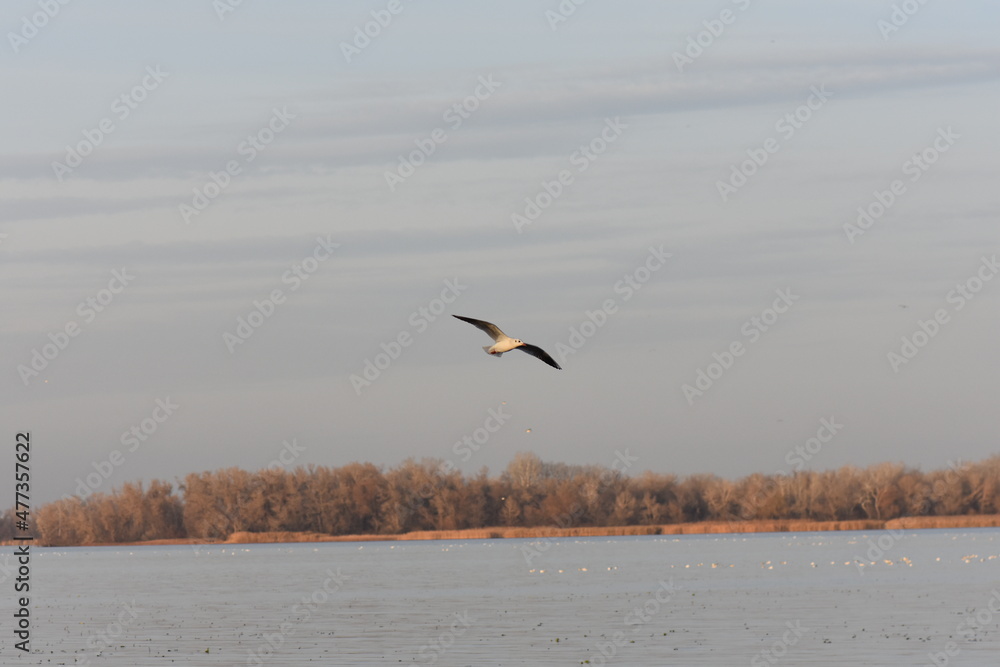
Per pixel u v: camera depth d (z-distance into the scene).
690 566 91.00
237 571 100.94
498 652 42.53
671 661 39.78
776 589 67.00
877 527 159.38
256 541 161.62
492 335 20.42
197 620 56.22
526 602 62.41
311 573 94.31
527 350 20.16
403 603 63.50
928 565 85.19
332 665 40.38
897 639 44.16
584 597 64.62
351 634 48.84
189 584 84.25
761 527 159.38
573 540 158.50
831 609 55.12
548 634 47.50
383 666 39.91
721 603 59.19
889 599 59.50
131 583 86.88
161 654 43.84
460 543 156.38
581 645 44.00
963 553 101.69
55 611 62.78
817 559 97.38
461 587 74.50
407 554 126.94
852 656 40.28
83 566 117.12
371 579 84.75
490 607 59.78
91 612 61.84
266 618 56.53
